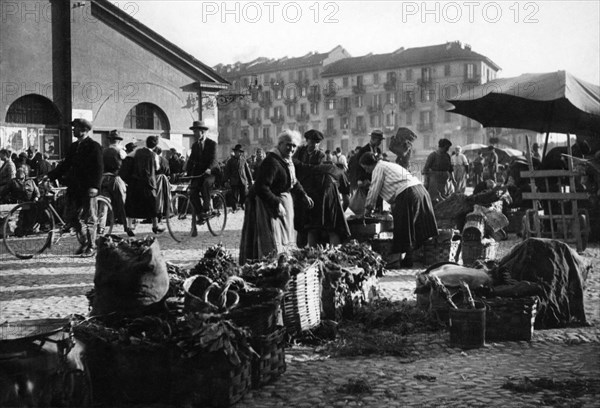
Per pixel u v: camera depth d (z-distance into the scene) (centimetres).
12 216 1259
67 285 919
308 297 616
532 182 1252
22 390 402
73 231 1362
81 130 1208
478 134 5672
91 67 3034
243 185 2234
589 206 1407
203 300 473
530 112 1492
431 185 1578
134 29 3108
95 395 462
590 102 1242
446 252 1070
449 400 457
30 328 468
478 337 601
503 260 726
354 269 710
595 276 965
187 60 3244
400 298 820
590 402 451
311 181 977
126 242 522
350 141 6744
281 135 838
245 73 6856
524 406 443
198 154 1509
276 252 742
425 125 5975
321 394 473
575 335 650
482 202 1227
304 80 6969
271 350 496
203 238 1491
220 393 445
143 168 1423
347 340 612
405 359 566
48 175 1216
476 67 6034
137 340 459
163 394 459
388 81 6394
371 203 1068
